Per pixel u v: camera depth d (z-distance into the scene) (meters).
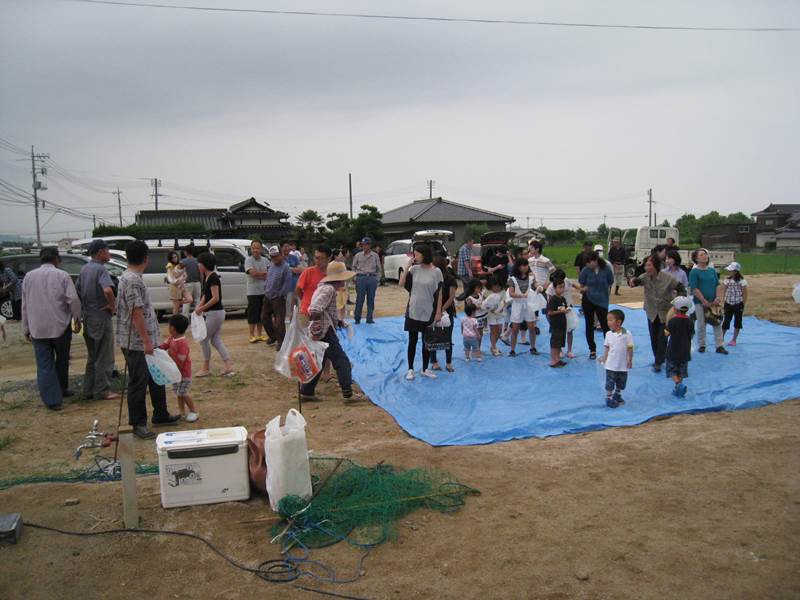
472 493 4.91
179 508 4.61
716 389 7.98
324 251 8.29
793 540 4.11
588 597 3.50
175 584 3.68
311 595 3.57
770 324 13.08
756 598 3.46
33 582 3.68
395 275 23.97
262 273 11.52
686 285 10.02
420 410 7.29
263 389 8.30
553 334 9.20
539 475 5.31
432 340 8.69
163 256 14.41
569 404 7.45
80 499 4.77
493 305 9.77
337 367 7.68
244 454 4.72
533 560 3.90
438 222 47.53
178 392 6.74
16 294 15.27
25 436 6.33
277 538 4.16
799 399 7.70
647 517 4.47
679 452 5.84
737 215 92.69
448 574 3.76
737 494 4.85
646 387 8.08
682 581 3.64
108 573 3.79
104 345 7.61
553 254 51.25
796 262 41.53
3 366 10.30
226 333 13.04
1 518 4.23
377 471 5.13
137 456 5.75
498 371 9.04
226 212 41.28
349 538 4.21
